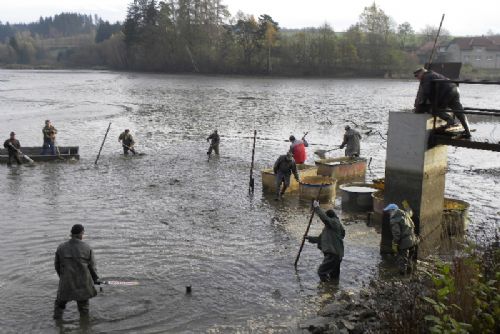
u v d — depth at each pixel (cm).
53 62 18225
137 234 1287
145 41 12519
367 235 1311
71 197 1656
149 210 1512
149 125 3603
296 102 5428
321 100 5684
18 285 987
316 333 806
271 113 4403
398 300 822
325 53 11344
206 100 5584
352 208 1555
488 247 921
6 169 2114
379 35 11781
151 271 1061
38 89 7238
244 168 2169
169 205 1573
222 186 1839
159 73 12119
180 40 11900
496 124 3584
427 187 1163
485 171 2123
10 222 1377
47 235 1270
